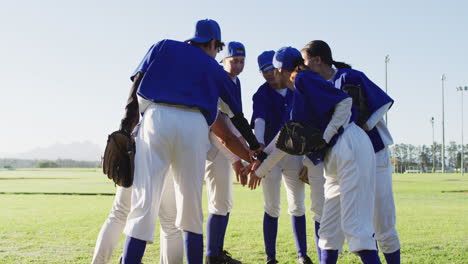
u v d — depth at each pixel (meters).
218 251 4.40
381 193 3.52
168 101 2.96
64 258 4.32
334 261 3.43
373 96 3.49
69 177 35.00
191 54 3.16
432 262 4.20
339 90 3.25
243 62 4.71
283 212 8.98
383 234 3.53
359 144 3.20
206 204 10.70
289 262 4.40
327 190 3.49
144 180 2.88
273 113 4.93
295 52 3.72
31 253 4.56
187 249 3.09
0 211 9.05
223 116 3.88
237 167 4.07
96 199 12.45
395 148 131.50
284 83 3.83
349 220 3.13
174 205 3.35
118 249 4.91
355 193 3.14
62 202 11.41
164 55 3.09
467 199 12.84
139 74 3.08
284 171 4.53
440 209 9.70
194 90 3.06
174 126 2.93
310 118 3.34
